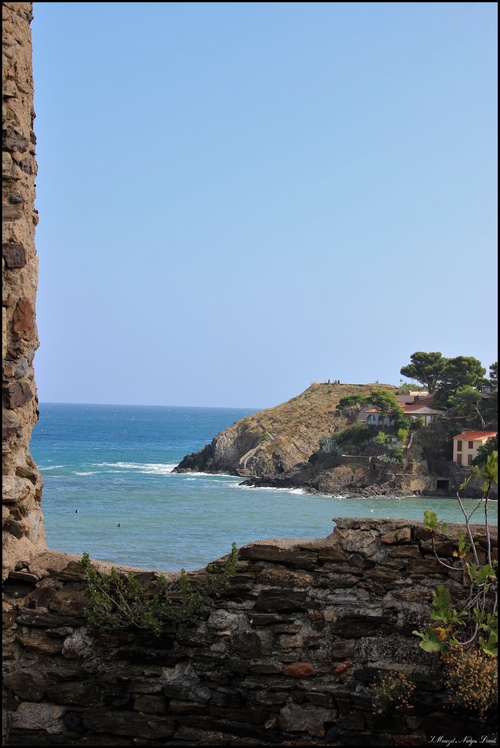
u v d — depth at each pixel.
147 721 5.11
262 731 4.98
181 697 5.12
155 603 5.38
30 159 5.76
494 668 4.65
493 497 78.12
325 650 5.13
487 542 5.06
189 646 5.31
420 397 104.44
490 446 79.06
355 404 116.75
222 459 106.75
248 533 50.94
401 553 5.25
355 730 4.86
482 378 100.19
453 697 4.73
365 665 5.04
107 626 5.33
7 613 5.48
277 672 5.11
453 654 4.80
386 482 82.62
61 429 192.25
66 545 42.81
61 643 5.39
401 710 4.81
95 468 99.12
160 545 44.25
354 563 5.29
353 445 90.00
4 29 5.47
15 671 5.38
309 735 4.94
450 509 71.12
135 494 72.44
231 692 5.08
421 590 5.18
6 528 5.54
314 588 5.31
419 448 86.31
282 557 5.36
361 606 5.19
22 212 5.60
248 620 5.29
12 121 5.54
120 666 5.32
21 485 5.57
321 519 60.25
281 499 74.69
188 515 58.88
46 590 5.52
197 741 5.05
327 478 85.69
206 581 5.41
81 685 5.28
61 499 66.25
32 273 5.71
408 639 5.06
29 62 5.77
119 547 42.78
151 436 175.62
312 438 110.06
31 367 5.73
